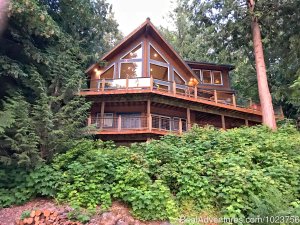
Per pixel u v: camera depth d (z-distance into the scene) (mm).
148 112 15961
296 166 8008
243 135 10812
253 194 6176
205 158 8422
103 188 7270
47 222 6137
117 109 17609
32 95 10555
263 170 7645
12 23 10414
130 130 15117
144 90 15812
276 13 15523
